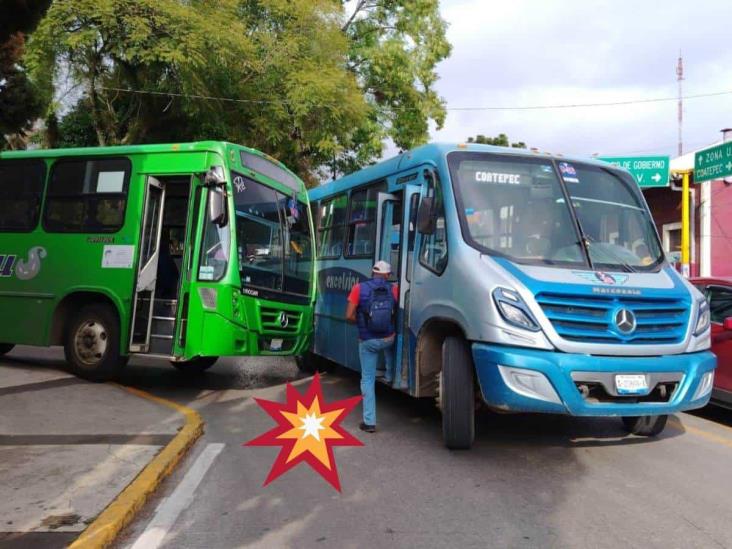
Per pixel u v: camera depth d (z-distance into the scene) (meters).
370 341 6.76
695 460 5.93
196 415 7.03
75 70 16.31
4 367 9.80
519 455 6.00
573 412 5.23
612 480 5.30
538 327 5.35
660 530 4.26
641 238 6.65
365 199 9.05
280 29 18.66
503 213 6.37
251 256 8.71
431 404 8.45
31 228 9.42
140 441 5.89
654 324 5.64
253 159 9.13
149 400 7.74
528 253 6.08
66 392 7.93
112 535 3.94
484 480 5.25
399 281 7.22
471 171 6.63
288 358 13.30
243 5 18.31
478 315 5.62
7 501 4.35
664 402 5.51
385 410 8.03
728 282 8.07
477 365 5.59
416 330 6.74
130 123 18.48
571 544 4.01
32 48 14.84
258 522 4.32
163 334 8.61
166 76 16.48
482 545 3.97
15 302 9.38
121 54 15.48
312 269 10.42
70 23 15.01
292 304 9.46
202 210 8.32
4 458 5.27
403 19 24.48
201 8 16.16
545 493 4.95
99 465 5.14
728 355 7.54
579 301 5.49
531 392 5.24
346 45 19.77
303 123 18.72
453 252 6.17
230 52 16.03
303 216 10.32
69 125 18.98
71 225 9.15
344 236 9.74
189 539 4.03
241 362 12.45
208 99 16.78
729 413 8.43
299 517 4.43
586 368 5.25
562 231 6.32
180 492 4.89
